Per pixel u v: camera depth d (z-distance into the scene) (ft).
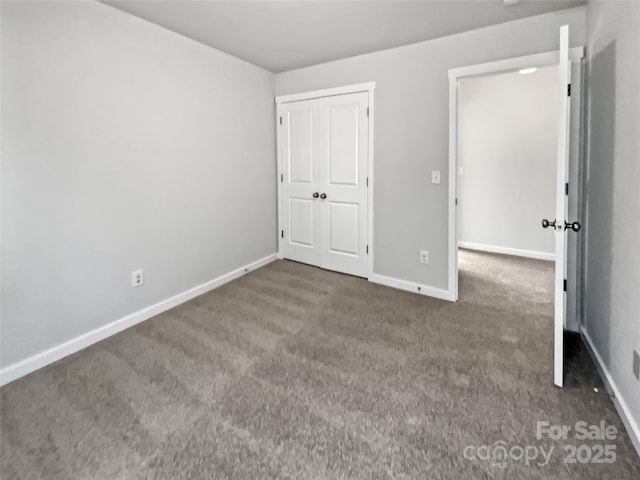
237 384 6.41
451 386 6.27
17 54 6.41
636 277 5.03
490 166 15.40
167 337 8.21
